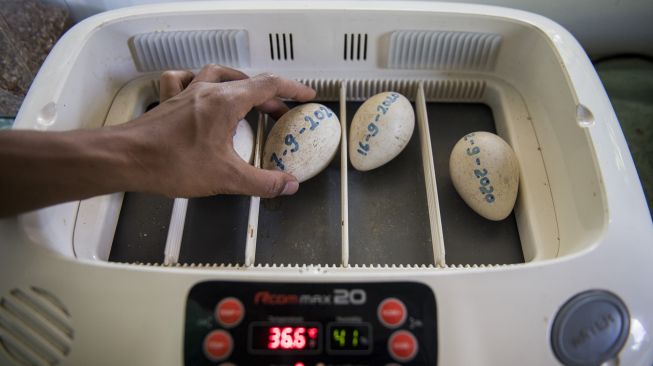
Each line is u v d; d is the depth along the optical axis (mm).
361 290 369
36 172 342
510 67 558
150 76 575
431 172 477
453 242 483
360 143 502
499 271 375
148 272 374
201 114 412
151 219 493
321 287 369
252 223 455
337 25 535
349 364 359
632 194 410
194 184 411
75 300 368
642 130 665
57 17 707
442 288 369
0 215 360
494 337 362
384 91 580
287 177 459
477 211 485
